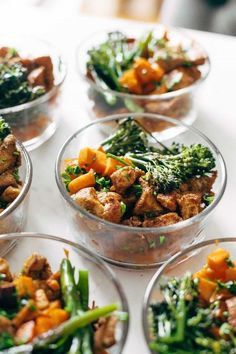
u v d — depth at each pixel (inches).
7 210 21.7
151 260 22.8
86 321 19.3
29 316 19.7
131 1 47.6
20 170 24.0
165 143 26.5
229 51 33.7
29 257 21.4
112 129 25.9
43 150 27.4
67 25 34.4
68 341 19.4
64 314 19.9
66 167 24.2
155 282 20.2
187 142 25.9
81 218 22.2
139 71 28.2
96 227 22.0
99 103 27.7
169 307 20.2
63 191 22.5
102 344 19.2
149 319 19.7
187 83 28.8
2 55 28.3
